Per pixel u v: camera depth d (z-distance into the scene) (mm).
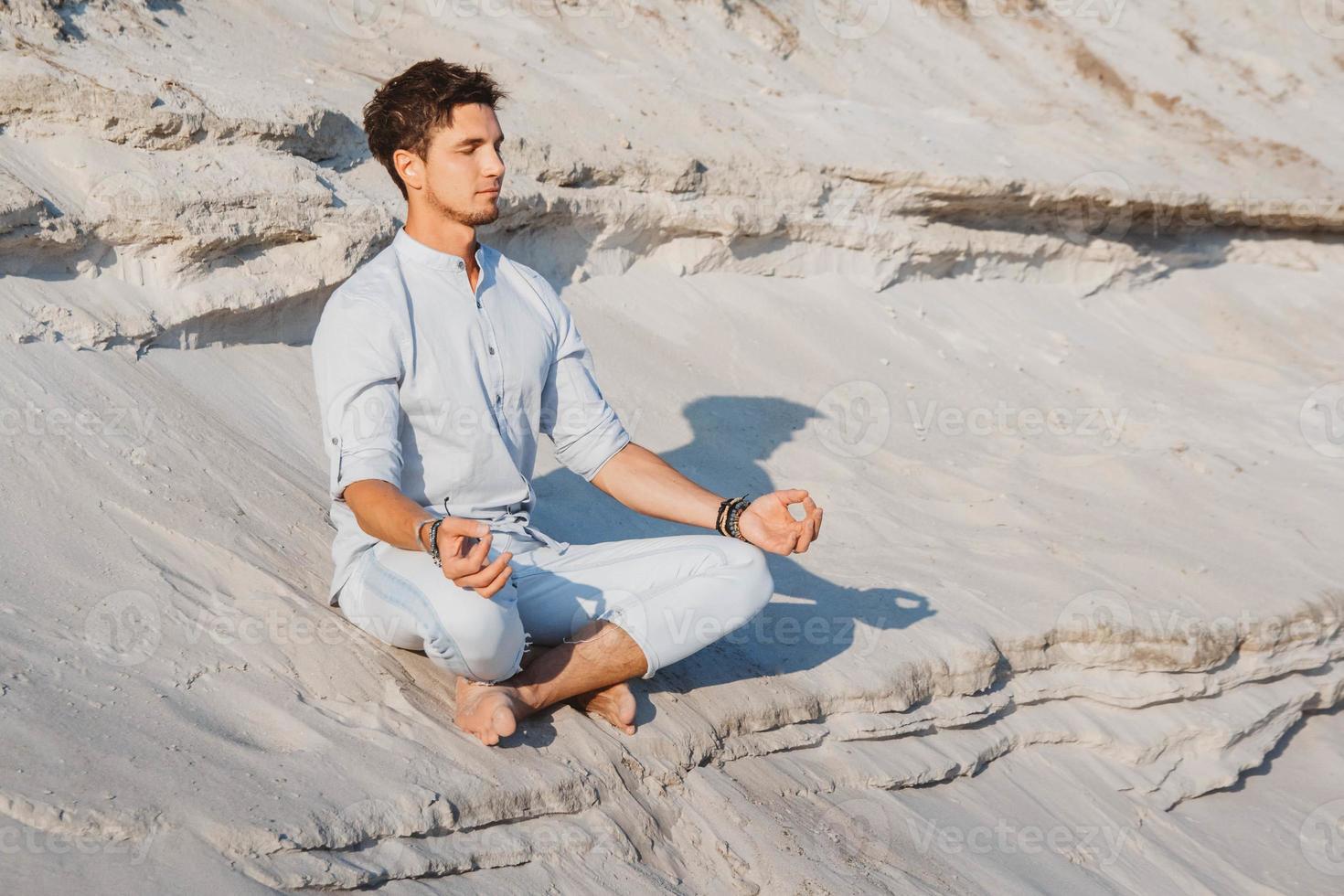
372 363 2484
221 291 3680
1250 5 9297
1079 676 3887
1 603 2340
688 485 2809
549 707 2631
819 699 3121
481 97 2613
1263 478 5414
